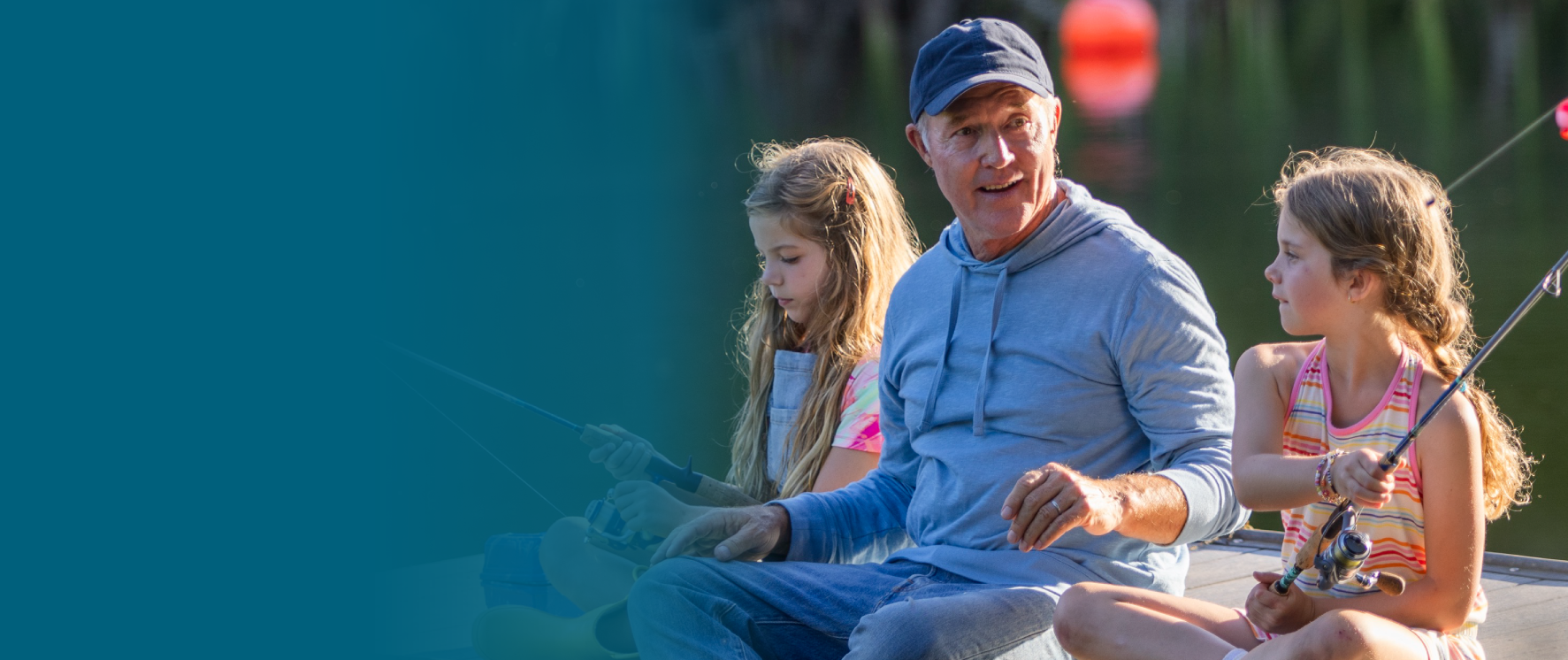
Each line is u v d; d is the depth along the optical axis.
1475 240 24.22
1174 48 68.38
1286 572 5.17
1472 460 5.15
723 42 84.31
